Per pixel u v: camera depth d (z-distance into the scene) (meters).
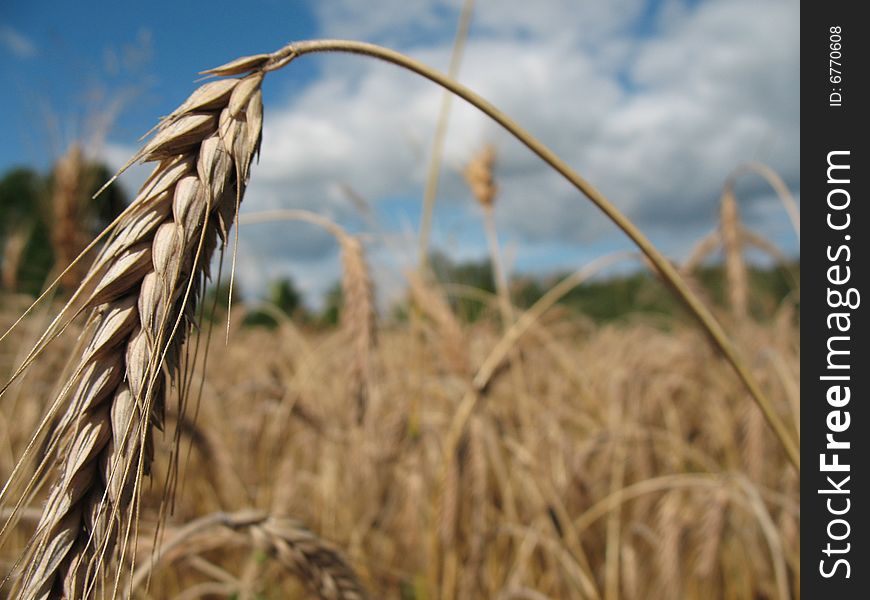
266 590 0.40
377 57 0.18
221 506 0.46
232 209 0.15
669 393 0.60
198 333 0.15
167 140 0.15
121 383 0.14
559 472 0.49
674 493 0.41
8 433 0.43
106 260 0.14
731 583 0.44
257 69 0.16
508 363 0.45
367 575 0.43
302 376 0.60
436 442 0.48
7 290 0.69
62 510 0.14
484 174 0.60
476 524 0.41
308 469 0.57
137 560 0.23
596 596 0.37
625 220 0.21
